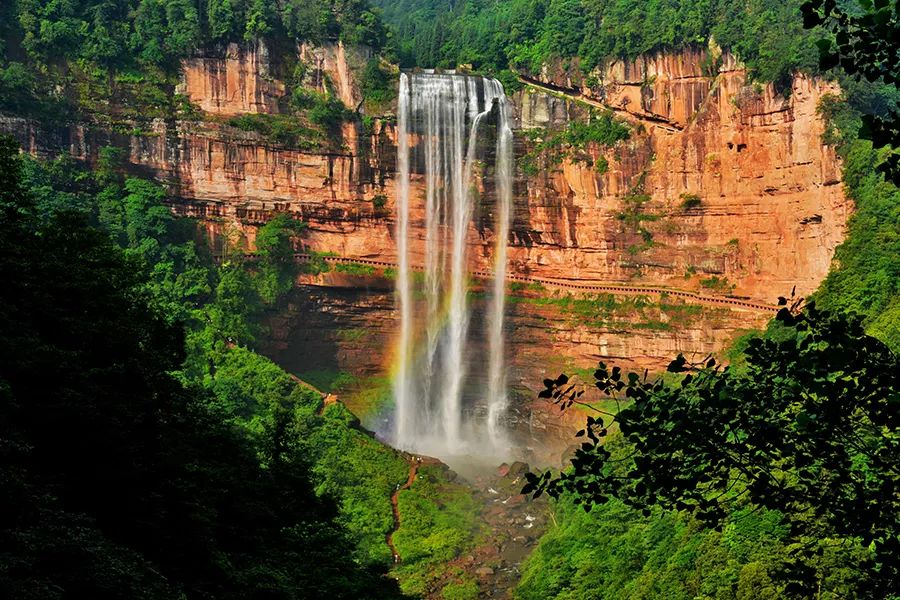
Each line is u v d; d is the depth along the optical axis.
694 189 99.88
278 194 98.50
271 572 33.03
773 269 96.44
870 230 82.31
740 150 97.62
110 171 92.38
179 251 92.38
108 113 93.12
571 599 56.31
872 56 17.62
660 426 19.47
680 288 100.25
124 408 31.20
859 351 18.27
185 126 95.56
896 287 75.31
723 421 19.16
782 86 94.88
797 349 19.02
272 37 99.62
